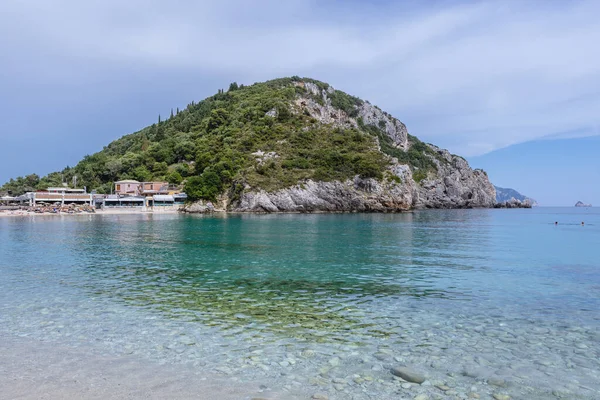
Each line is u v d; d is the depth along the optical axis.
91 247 37.09
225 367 10.47
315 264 27.88
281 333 13.27
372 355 11.38
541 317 15.21
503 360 11.10
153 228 60.53
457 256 32.19
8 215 98.62
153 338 12.70
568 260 30.23
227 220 82.06
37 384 9.38
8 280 21.95
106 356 11.18
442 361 10.98
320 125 160.75
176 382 9.54
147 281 21.89
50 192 127.94
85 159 174.75
